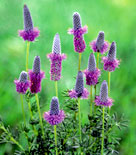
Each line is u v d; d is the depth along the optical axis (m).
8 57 1.08
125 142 0.92
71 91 0.70
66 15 1.35
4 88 1.00
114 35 1.28
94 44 0.72
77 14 0.71
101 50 0.72
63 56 0.70
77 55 1.12
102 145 0.73
